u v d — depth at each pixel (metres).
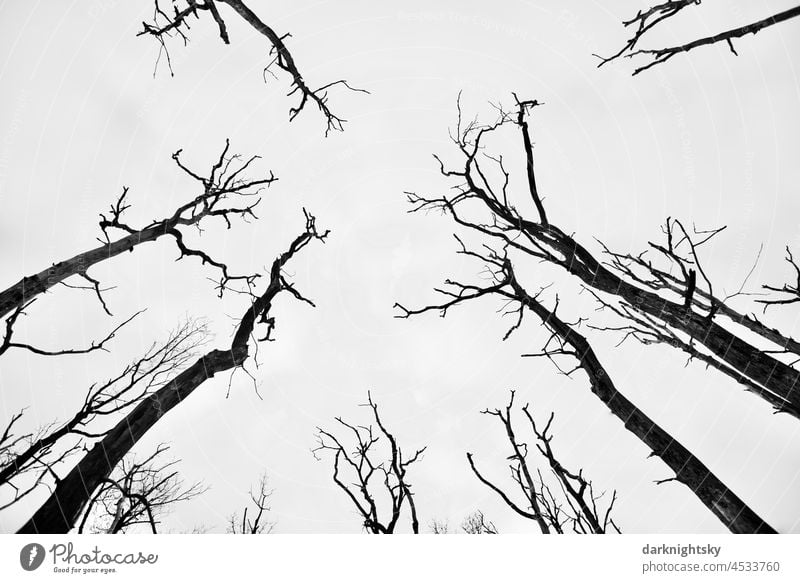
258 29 8.53
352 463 8.27
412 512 7.34
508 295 7.27
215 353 6.84
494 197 8.10
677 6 6.12
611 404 6.17
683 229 6.36
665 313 6.31
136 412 5.86
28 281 6.48
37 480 5.36
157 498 7.57
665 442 5.73
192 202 8.61
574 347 6.62
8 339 6.21
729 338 5.80
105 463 5.44
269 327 8.14
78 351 6.47
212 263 8.64
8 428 5.82
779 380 5.33
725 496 5.29
